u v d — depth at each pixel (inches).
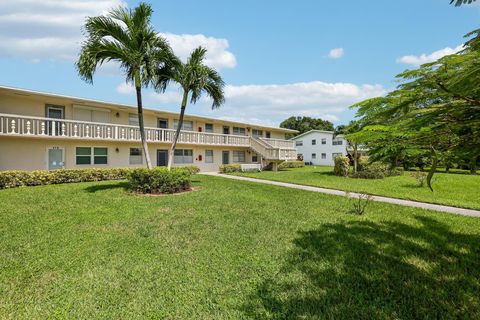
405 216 275.6
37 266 155.8
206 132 906.1
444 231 224.1
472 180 603.8
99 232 215.6
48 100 552.1
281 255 172.2
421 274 146.1
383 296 124.6
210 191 420.2
